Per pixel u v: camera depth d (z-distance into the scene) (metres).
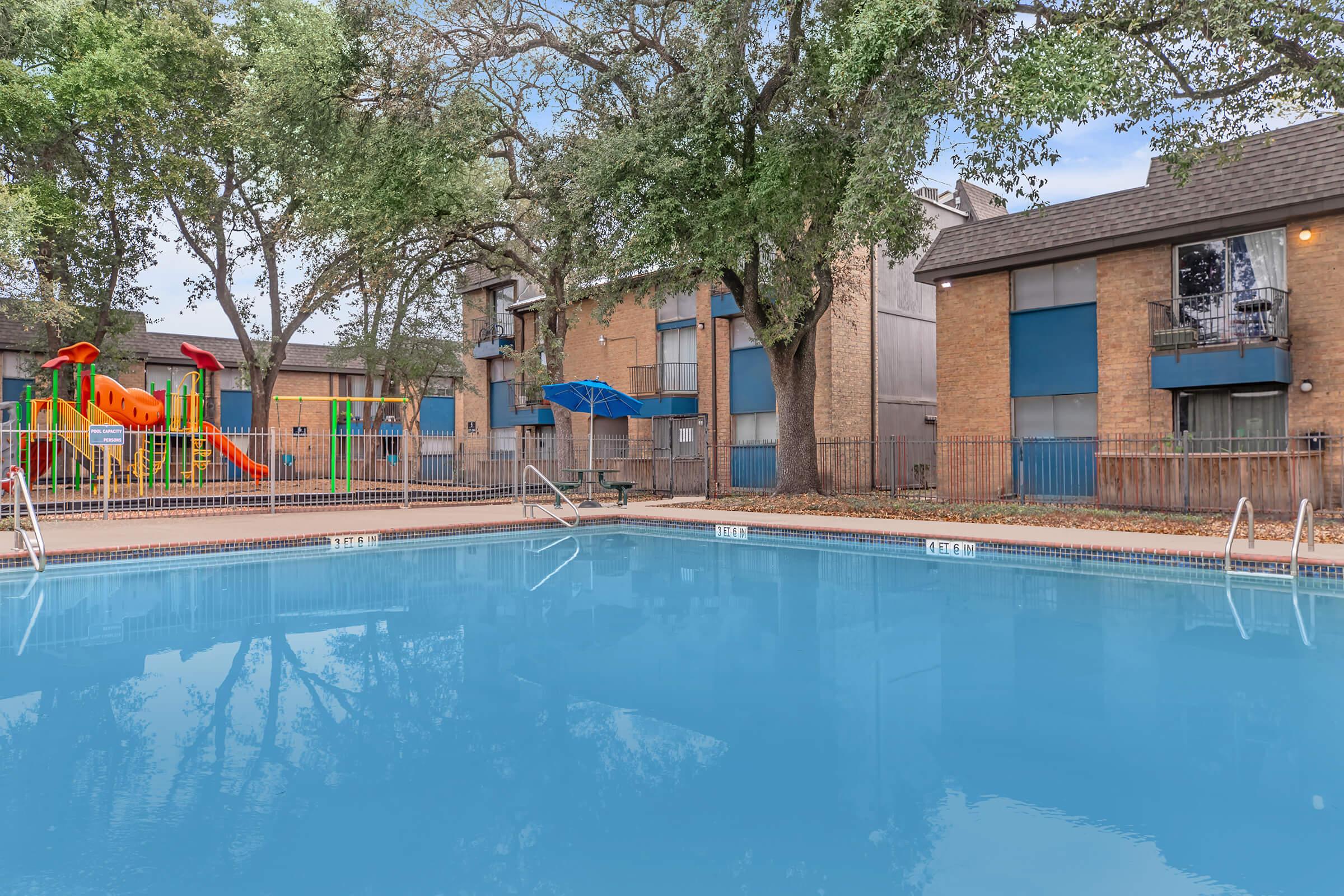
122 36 19.22
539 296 27.80
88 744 3.82
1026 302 17.03
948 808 3.09
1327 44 10.02
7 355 27.33
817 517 13.87
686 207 14.14
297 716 4.26
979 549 10.41
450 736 3.96
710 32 13.05
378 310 26.86
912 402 22.97
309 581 8.77
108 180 20.86
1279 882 2.50
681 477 23.03
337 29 16.16
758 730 4.04
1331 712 4.24
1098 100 9.35
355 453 27.48
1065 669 5.13
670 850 2.75
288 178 20.91
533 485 21.00
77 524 13.12
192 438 20.23
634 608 7.27
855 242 16.44
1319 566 8.01
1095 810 3.07
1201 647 5.68
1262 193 13.39
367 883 2.52
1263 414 13.98
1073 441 15.26
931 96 10.34
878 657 5.50
